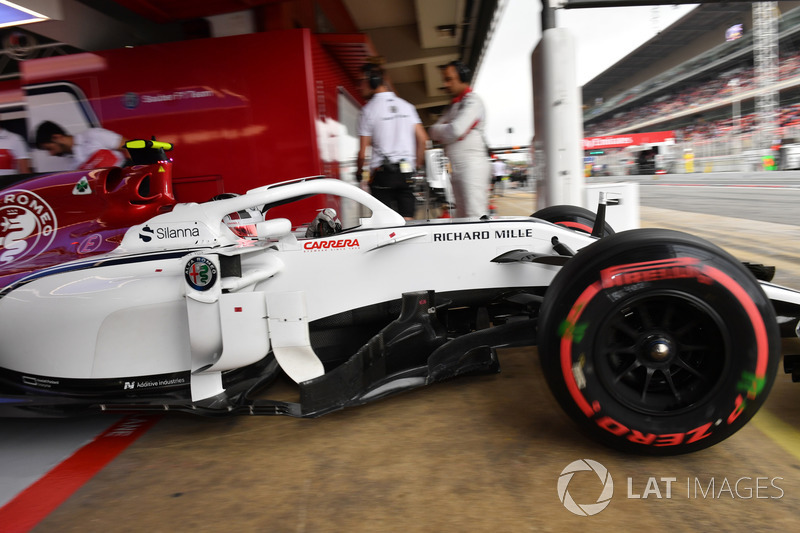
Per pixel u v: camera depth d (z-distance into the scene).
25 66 5.96
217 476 1.92
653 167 32.84
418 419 2.26
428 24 12.84
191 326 2.22
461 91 4.64
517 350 3.09
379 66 4.52
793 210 8.80
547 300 1.81
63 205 4.63
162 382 2.36
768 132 30.72
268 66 5.69
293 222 5.28
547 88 5.42
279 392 2.68
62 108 6.00
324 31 9.08
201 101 5.80
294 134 5.77
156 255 2.49
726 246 5.69
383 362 2.30
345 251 2.53
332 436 2.17
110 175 3.32
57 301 2.37
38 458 2.18
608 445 1.81
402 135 4.55
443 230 2.57
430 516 1.60
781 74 32.94
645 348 1.76
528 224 2.65
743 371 1.69
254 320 2.21
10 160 6.11
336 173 7.04
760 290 1.69
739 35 37.62
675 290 1.68
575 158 5.50
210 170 5.90
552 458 1.88
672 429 1.74
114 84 5.89
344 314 2.59
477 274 2.58
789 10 32.31
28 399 2.36
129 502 1.79
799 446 1.88
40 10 5.69
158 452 2.15
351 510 1.65
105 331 2.34
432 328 2.40
